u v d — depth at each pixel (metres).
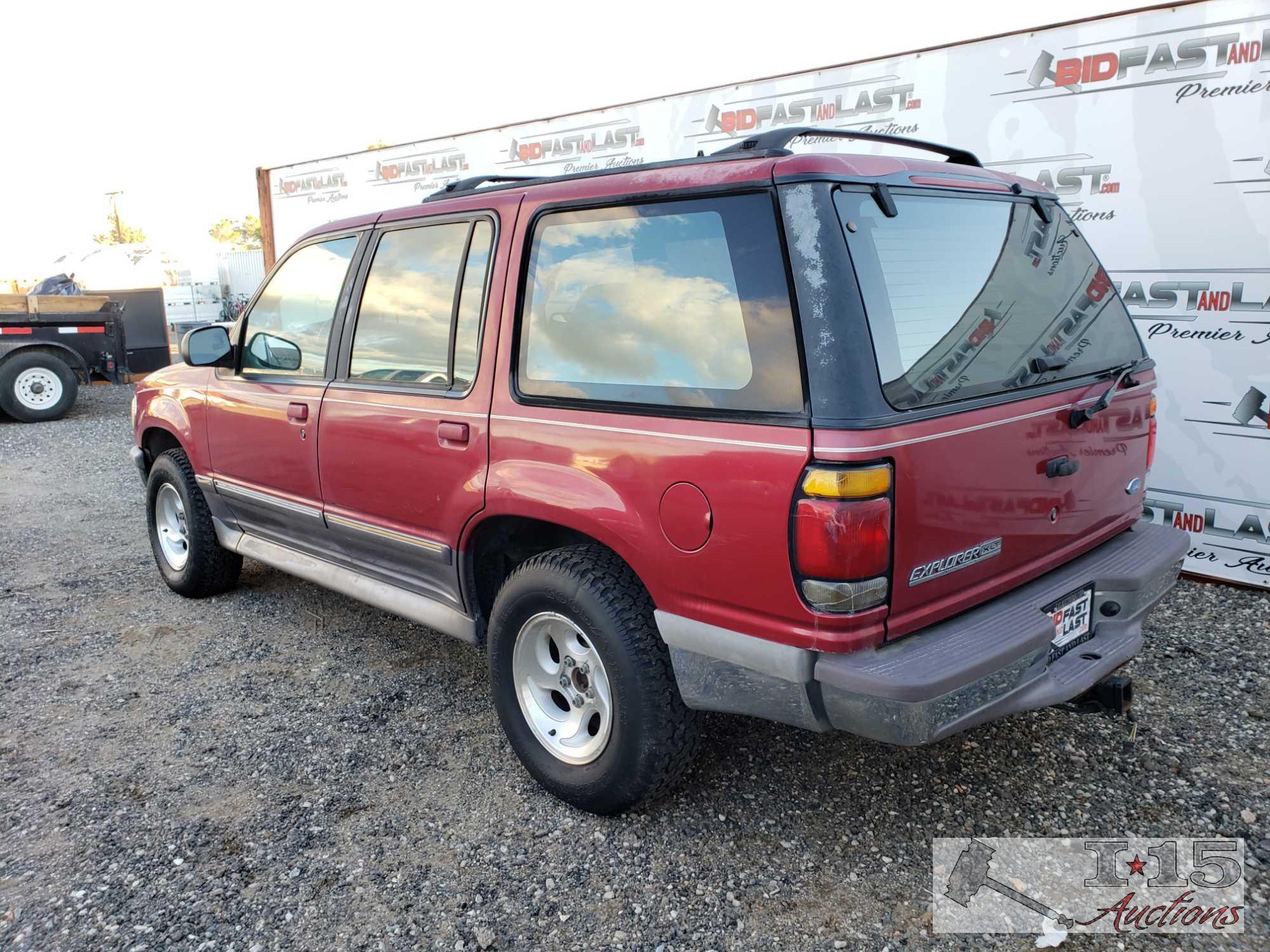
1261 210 4.68
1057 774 3.07
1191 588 4.95
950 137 5.70
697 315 2.44
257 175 11.17
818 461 2.12
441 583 3.30
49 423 11.60
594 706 2.82
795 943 2.34
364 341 3.53
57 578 5.38
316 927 2.43
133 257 18.66
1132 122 5.00
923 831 2.79
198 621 4.64
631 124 7.52
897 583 2.20
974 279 2.55
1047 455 2.59
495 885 2.59
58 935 2.41
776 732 3.39
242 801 3.02
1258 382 4.81
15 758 3.31
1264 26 4.52
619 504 2.56
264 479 4.06
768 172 2.34
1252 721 3.40
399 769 3.21
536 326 2.87
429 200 3.48
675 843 2.76
